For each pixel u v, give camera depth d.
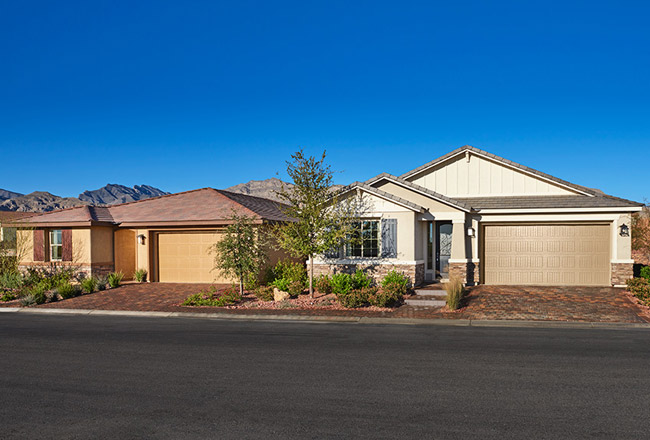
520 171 19.64
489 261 18.69
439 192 20.52
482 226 18.67
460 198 20.14
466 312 13.30
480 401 6.38
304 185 15.61
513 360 8.42
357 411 6.10
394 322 12.45
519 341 9.96
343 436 5.35
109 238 22.00
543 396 6.54
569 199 18.44
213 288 17.52
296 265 19.30
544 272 18.25
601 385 6.97
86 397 6.83
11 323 13.41
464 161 20.30
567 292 16.14
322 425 5.67
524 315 12.72
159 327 12.36
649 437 5.23
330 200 16.88
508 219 18.30
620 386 6.91
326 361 8.56
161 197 25.33
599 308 13.34
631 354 8.73
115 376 7.85
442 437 5.28
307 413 6.06
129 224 21.59
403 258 17.64
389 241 17.80
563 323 11.80
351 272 18.19
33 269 21.73
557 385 7.00
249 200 25.84
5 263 21.53
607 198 18.31
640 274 18.69
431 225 19.39
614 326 11.48
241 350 9.55
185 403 6.50
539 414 5.90
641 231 23.84
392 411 6.07
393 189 19.00
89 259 21.09
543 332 10.89
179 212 22.08
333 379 7.46
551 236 18.19
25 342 10.73
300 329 11.73
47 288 19.45
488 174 20.02
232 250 17.19
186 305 15.65
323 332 11.30
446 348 9.42
